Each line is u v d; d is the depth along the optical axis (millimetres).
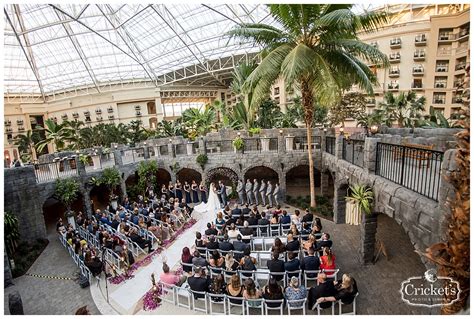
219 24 29750
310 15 10016
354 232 10555
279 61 9961
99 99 40750
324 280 5816
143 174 16453
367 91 10406
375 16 9672
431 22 26297
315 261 6742
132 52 34438
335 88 9117
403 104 22359
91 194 19594
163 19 27828
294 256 7301
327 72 9203
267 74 10422
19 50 31328
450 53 26266
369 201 7469
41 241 12188
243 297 5992
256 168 19750
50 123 22281
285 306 6270
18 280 9195
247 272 6855
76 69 36750
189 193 15906
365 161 7883
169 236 10922
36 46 31281
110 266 8711
